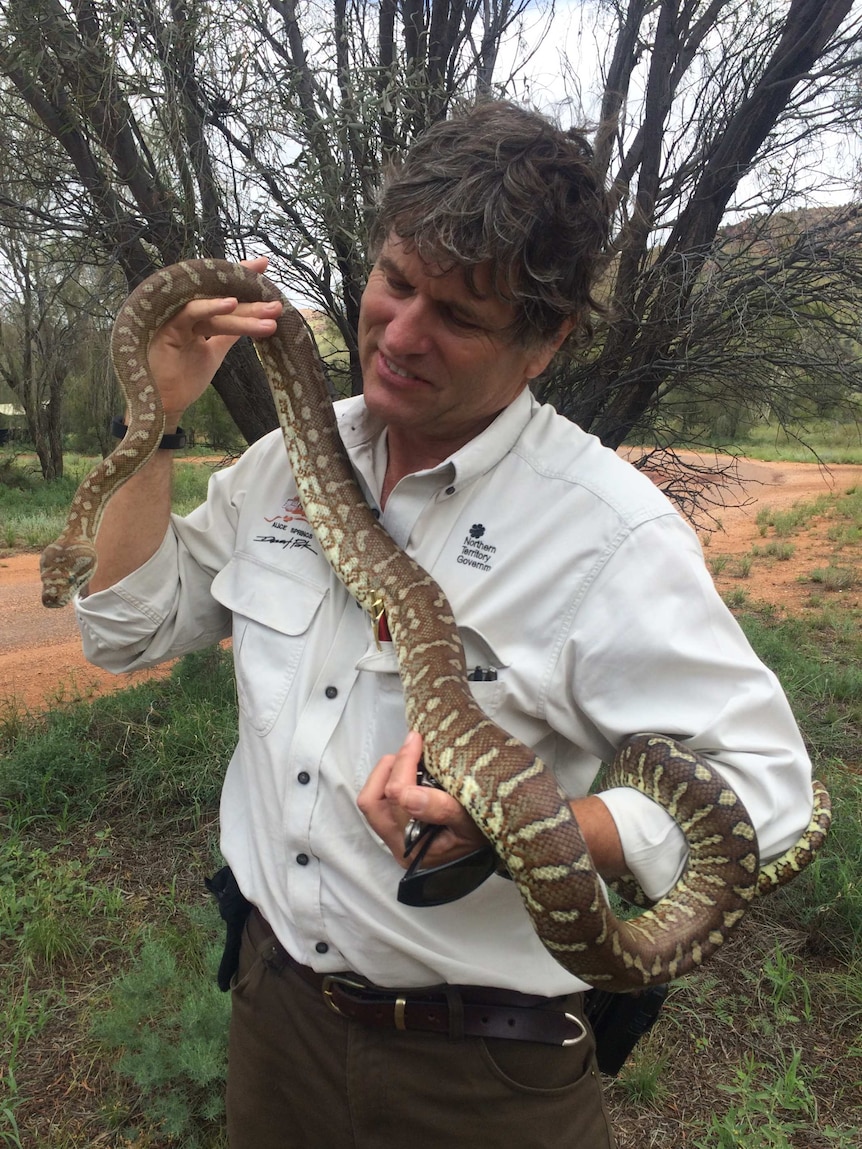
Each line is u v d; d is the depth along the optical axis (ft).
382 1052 3.00
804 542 25.88
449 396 2.88
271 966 3.26
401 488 3.19
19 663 13.55
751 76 8.41
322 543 3.29
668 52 8.20
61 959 6.39
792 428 11.82
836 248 8.49
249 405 8.45
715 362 8.80
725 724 2.75
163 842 7.86
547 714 2.94
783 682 12.03
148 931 6.53
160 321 3.85
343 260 7.95
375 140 7.83
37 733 9.53
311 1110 3.21
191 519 3.59
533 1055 2.95
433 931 2.91
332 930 2.99
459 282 2.66
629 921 2.78
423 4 8.27
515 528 3.00
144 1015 5.55
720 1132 4.97
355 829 2.97
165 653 3.64
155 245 8.13
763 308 8.36
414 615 2.99
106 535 3.37
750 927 6.84
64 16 7.10
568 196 2.68
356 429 3.48
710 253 8.32
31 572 20.31
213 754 8.71
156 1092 5.21
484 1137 2.97
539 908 2.58
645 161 8.46
